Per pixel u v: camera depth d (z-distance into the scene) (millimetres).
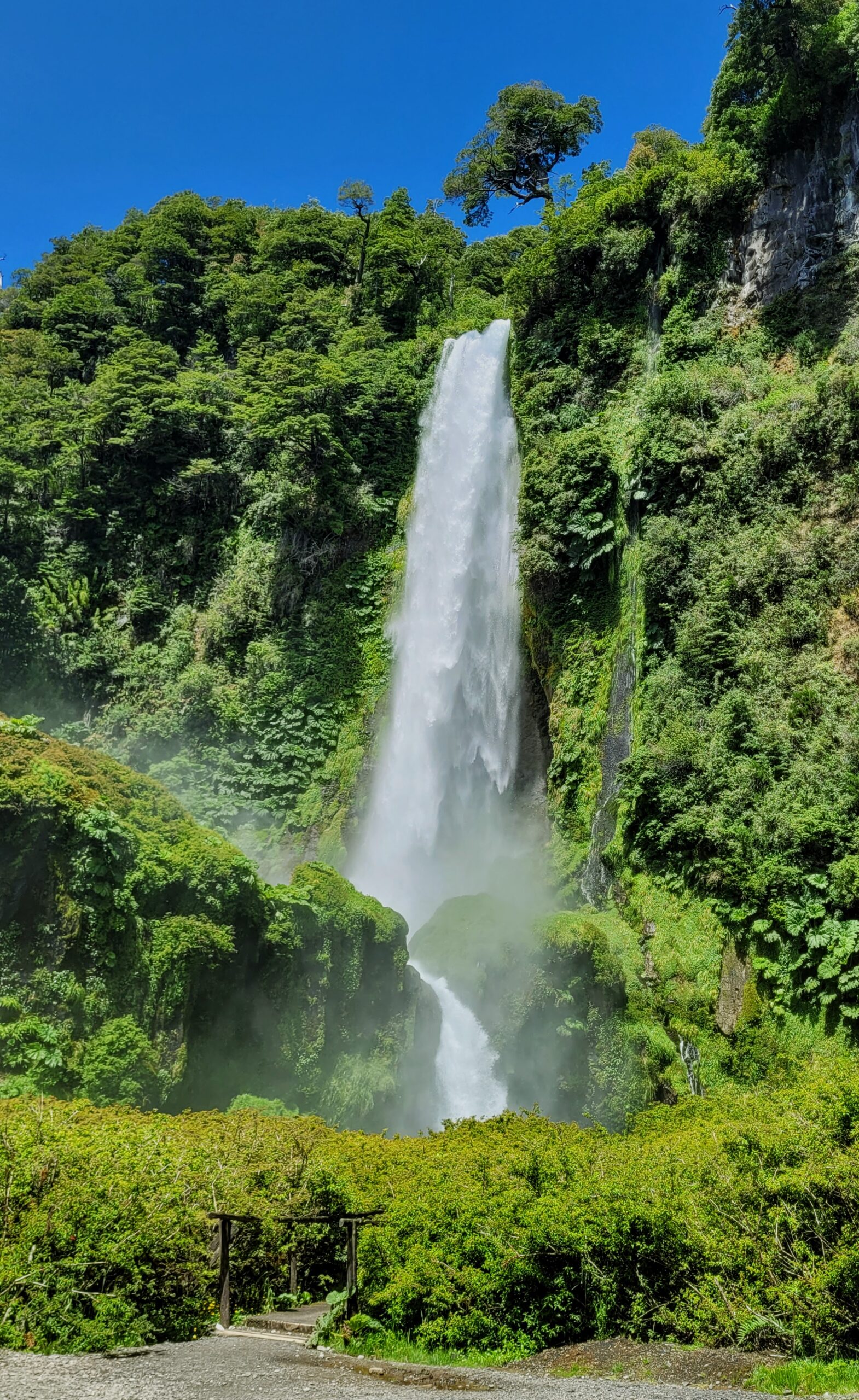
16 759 17156
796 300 26328
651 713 23578
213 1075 17344
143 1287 8484
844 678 20281
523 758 30328
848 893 17484
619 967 20703
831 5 26766
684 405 25797
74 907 16156
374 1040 20156
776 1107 10531
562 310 33125
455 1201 9547
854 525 21547
